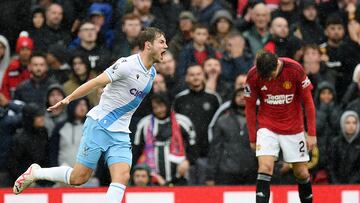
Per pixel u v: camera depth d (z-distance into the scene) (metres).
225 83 41.06
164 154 36.97
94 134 28.12
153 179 36.69
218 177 37.00
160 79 39.12
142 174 35.59
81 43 42.44
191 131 37.62
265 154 30.98
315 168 37.69
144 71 27.78
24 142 36.94
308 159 31.53
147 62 27.81
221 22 43.88
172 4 46.06
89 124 28.30
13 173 37.09
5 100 38.12
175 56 43.25
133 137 37.56
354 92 39.50
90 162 28.28
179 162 36.94
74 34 45.22
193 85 38.84
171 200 33.84
